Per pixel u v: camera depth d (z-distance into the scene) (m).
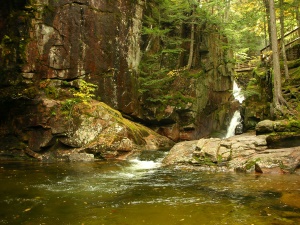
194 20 21.52
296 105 14.91
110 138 13.78
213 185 7.96
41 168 11.08
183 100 19.56
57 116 14.12
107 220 5.30
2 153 14.22
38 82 15.13
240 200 6.39
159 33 18.80
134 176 9.53
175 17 20.03
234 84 28.94
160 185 8.14
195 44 22.19
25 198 6.80
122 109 17.52
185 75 20.42
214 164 10.74
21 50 14.81
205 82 21.67
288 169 9.31
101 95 16.66
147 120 19.33
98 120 14.29
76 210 5.91
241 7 28.06
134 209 5.92
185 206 6.06
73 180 8.88
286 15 23.59
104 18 16.88
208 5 20.41
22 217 5.51
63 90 15.50
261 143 11.33
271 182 8.04
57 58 15.47
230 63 26.53
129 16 18.14
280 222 4.95
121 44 17.66
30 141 14.16
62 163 12.36
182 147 13.09
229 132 23.78
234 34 24.53
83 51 16.09
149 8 20.23
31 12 15.11
